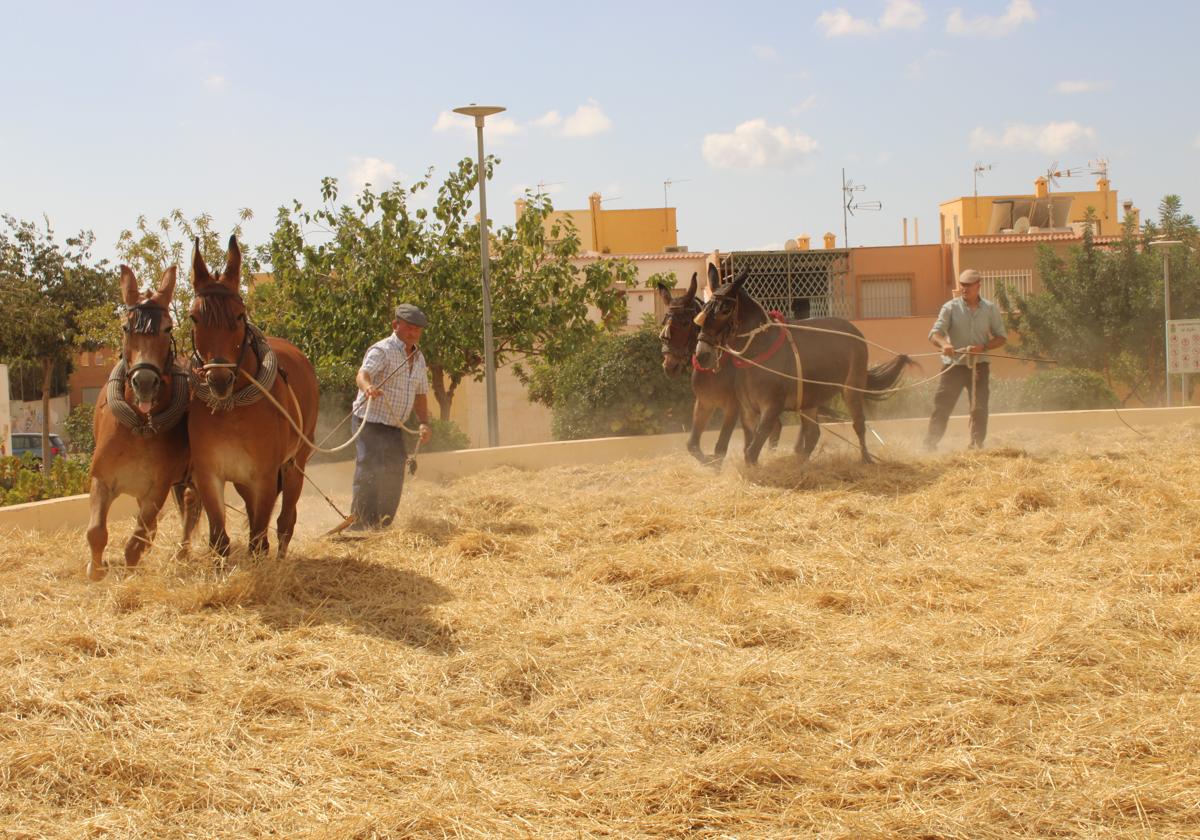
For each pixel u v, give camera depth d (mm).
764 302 33156
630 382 18250
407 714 5152
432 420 17297
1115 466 11359
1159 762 4469
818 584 7316
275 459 7590
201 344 7004
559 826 4094
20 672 5562
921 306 34125
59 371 49688
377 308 21766
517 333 22594
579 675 5617
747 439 12102
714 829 4066
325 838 4027
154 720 5082
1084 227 30406
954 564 7770
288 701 5293
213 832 4133
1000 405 20281
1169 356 19094
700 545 8375
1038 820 4043
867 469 11484
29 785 4449
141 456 7414
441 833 4062
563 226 23188
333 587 7348
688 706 5090
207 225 25188
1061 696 5188
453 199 22297
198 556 8000
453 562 8109
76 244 38938
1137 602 6441
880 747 4684
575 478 12844
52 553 8625
